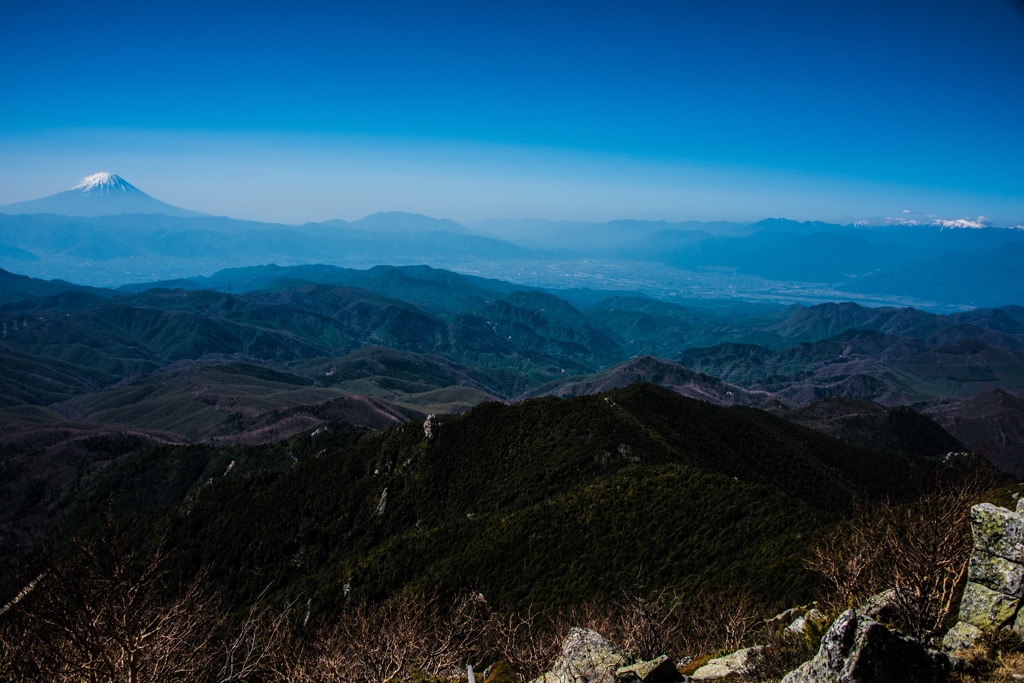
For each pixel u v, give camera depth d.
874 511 38.16
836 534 41.19
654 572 52.88
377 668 26.47
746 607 37.28
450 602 55.78
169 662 22.28
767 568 44.16
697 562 51.59
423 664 27.80
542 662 26.58
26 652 19.42
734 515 56.47
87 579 20.05
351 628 45.19
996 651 15.41
